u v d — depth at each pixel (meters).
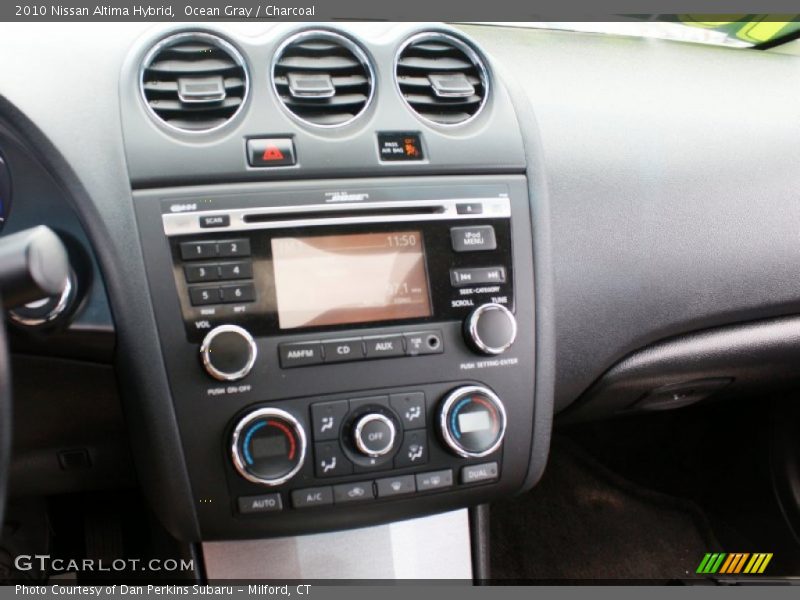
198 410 0.67
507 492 0.78
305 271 0.69
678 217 0.93
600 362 0.95
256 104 0.70
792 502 1.35
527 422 0.76
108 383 0.73
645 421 1.55
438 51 0.78
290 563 0.84
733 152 0.97
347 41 0.74
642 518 1.49
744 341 1.03
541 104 0.90
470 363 0.73
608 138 0.91
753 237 0.97
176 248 0.66
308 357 0.68
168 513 0.69
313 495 0.69
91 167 0.66
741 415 1.43
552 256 0.86
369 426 0.69
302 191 0.69
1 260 0.51
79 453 0.82
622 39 1.01
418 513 0.75
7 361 0.49
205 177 0.67
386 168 0.72
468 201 0.74
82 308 0.66
